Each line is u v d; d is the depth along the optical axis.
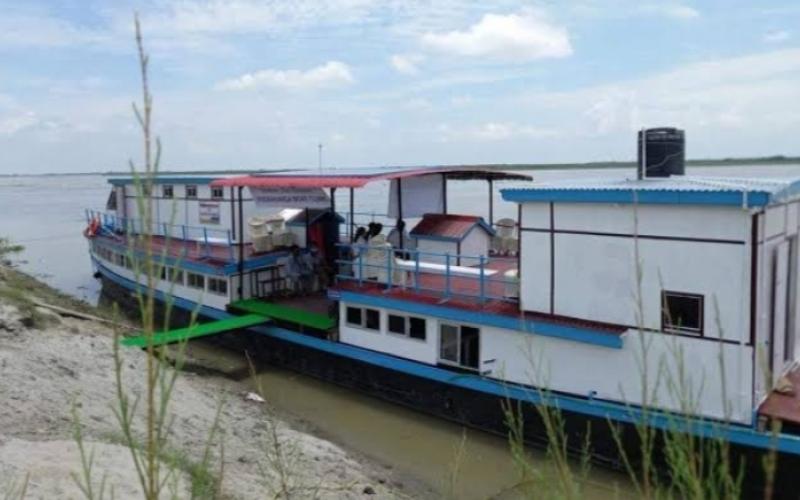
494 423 15.13
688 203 11.76
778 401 11.84
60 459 9.30
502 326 14.52
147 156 2.79
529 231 14.13
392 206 21.11
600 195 12.77
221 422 14.21
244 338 21.52
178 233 29.08
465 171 21.02
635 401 12.76
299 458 12.01
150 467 2.95
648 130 14.57
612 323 13.06
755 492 11.38
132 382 15.20
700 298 11.89
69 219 91.50
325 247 23.77
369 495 11.75
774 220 12.16
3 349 15.09
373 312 17.67
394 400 17.22
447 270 16.31
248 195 26.44
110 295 32.28
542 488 4.08
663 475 12.06
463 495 12.72
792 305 13.27
